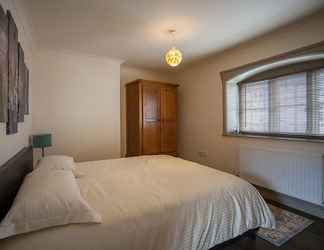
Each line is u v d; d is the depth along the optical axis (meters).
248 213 1.65
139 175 2.03
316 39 2.22
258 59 2.86
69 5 1.97
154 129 3.98
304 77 2.57
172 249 1.26
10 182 1.34
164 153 4.11
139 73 4.40
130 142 4.11
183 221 1.35
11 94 1.56
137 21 2.31
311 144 2.34
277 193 2.72
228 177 1.93
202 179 1.87
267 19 2.29
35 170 1.66
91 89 3.56
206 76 3.84
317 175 2.21
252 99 3.24
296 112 2.66
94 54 3.44
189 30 2.55
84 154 3.52
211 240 1.42
